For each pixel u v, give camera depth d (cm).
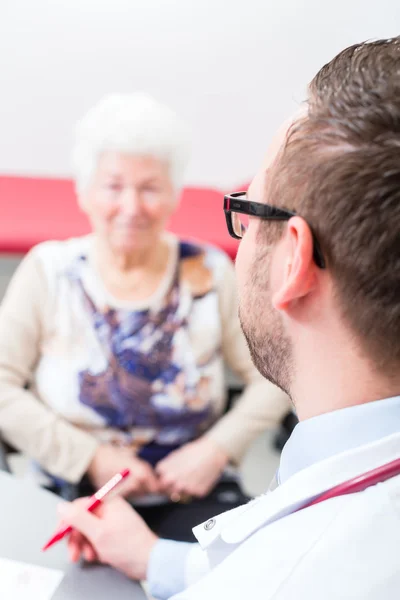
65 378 127
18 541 77
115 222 123
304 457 49
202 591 44
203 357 131
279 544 43
